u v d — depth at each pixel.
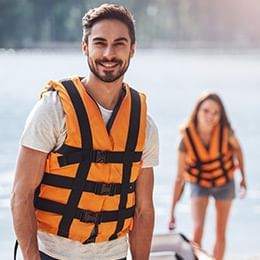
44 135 3.26
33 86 36.44
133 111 3.43
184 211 11.20
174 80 42.62
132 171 3.43
